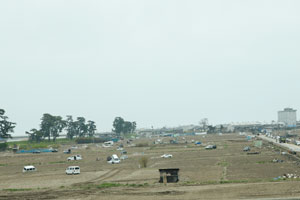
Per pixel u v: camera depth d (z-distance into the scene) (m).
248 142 179.25
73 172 75.81
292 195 40.09
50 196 47.28
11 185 62.44
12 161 123.50
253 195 41.22
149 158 112.38
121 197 44.44
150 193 46.06
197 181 56.69
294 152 101.50
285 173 62.75
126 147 186.88
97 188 52.78
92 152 157.75
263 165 77.81
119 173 74.94
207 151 131.38
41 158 134.00
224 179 57.91
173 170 57.38
